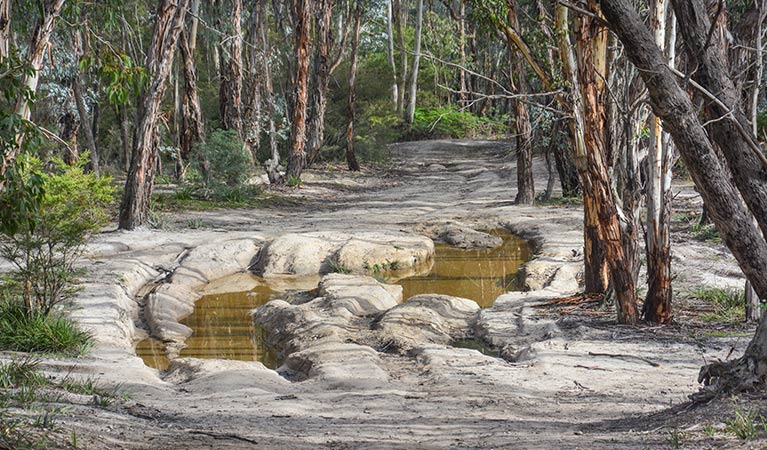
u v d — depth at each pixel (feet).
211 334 42.04
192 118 94.43
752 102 27.96
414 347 35.60
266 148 126.82
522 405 25.44
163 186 93.97
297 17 102.53
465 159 143.74
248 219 74.13
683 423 19.06
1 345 32.63
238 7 96.53
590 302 41.47
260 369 32.01
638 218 38.24
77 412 21.44
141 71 31.32
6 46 33.81
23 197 25.08
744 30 30.81
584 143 39.04
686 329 35.73
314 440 19.76
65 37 74.43
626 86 36.96
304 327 39.68
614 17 21.93
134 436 19.17
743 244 22.77
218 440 19.20
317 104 123.24
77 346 33.27
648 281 36.96
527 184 83.25
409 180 116.98
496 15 39.70
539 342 34.53
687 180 92.12
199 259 55.88
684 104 22.13
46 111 90.22
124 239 59.93
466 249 65.36
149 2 98.84
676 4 23.43
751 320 36.78
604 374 29.73
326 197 96.58
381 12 173.99
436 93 182.19
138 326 42.60
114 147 127.24
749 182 22.90
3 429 17.11
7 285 37.29
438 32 59.26
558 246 59.72
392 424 22.31
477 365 32.01
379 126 140.56
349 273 55.77
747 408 18.67
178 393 27.86
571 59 38.70
